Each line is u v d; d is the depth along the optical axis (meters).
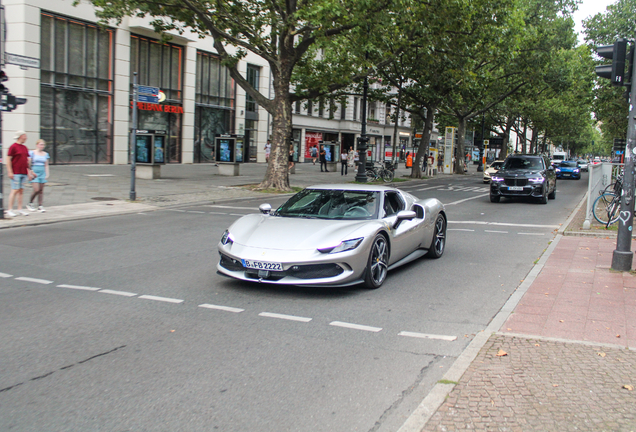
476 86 28.78
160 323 5.04
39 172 12.43
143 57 29.52
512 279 7.16
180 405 3.36
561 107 54.94
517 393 3.49
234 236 6.32
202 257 8.35
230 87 36.53
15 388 3.58
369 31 16.64
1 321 5.04
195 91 33.44
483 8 20.31
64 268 7.45
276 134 19.67
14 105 11.34
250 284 6.62
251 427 3.11
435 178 35.12
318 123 48.44
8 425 3.08
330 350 4.39
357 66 20.70
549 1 33.84
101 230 10.90
